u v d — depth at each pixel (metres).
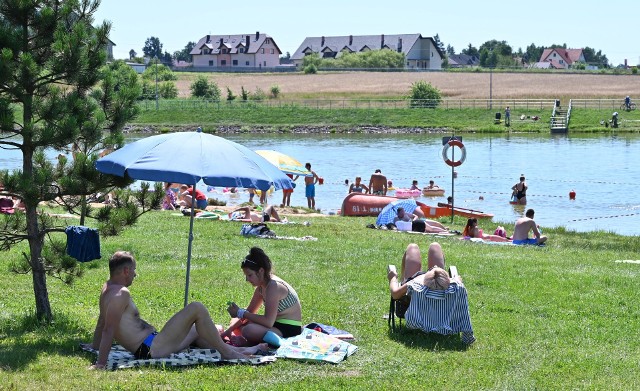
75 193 10.46
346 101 101.69
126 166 9.19
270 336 9.84
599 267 17.92
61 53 10.54
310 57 167.00
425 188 40.12
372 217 30.27
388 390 8.56
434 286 10.76
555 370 9.62
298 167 31.50
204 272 15.41
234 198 38.31
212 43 190.12
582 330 11.80
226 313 12.08
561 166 50.81
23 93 10.48
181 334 9.23
